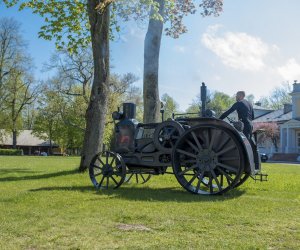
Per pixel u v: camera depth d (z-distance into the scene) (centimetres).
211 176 833
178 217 554
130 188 934
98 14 1333
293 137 5238
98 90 1352
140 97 5269
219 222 525
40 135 6844
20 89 5775
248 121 900
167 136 892
